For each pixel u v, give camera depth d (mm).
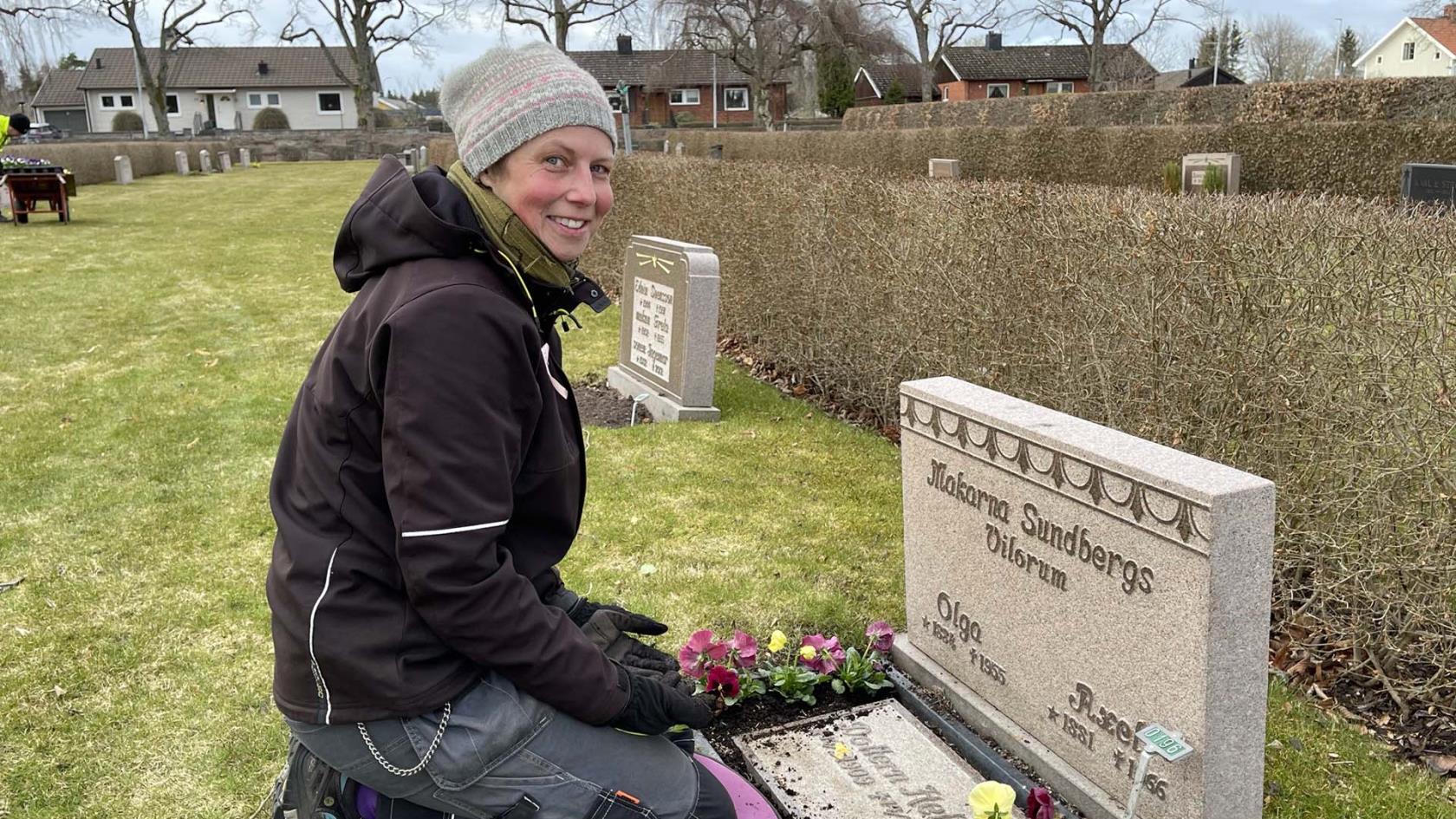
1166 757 2299
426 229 1781
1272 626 3891
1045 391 5000
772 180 7895
